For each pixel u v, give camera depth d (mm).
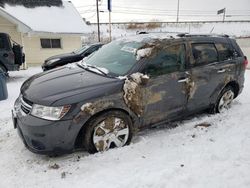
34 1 17734
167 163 3305
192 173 3055
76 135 3330
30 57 16719
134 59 3928
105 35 42250
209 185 2846
